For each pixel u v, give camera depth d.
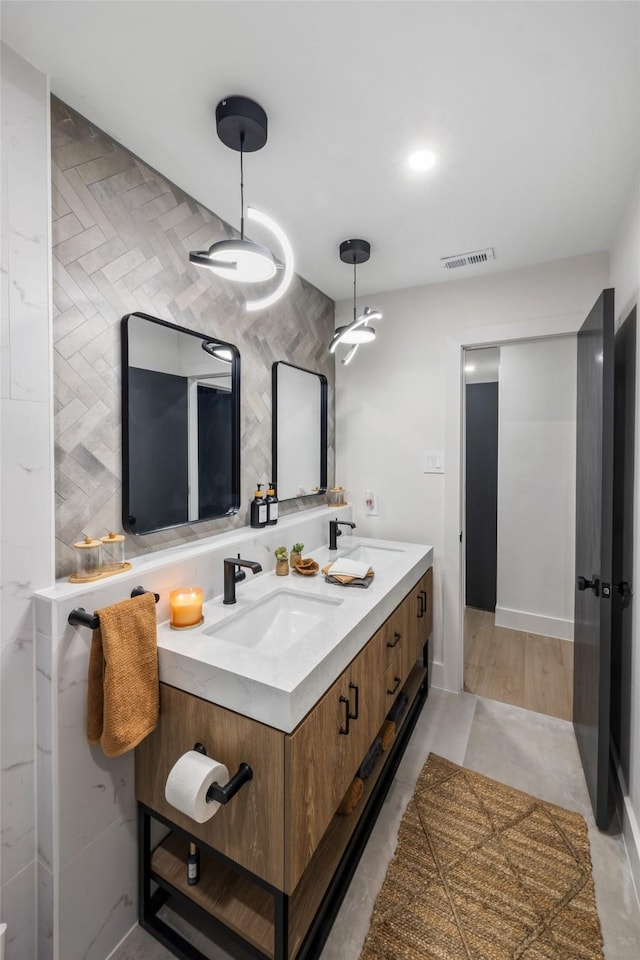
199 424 1.72
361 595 1.67
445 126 1.32
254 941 1.11
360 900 1.35
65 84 1.17
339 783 1.27
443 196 1.70
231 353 1.90
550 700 2.47
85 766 1.16
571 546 3.25
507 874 1.43
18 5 0.95
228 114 1.21
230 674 1.10
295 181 1.60
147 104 1.24
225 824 1.13
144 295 1.49
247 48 1.06
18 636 1.08
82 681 1.15
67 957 1.13
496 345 2.50
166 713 1.23
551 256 2.20
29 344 1.10
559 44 1.05
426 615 2.41
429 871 1.44
